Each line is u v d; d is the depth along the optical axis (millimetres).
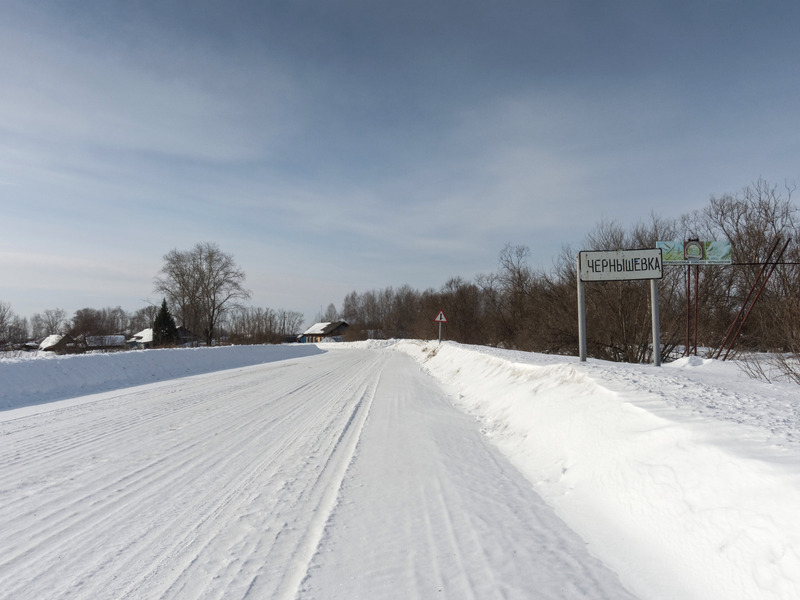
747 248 24719
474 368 15844
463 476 5801
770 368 10945
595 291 20734
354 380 17641
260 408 10930
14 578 3420
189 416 9852
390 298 109438
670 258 17094
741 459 3555
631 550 3635
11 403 11797
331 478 5738
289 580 3361
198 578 3402
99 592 3223
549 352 23688
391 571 3480
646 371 8398
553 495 5059
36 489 5340
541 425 7031
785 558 2686
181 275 59969
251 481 5633
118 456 6715
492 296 46406
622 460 4734
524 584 3262
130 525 4363
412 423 9164
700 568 3115
